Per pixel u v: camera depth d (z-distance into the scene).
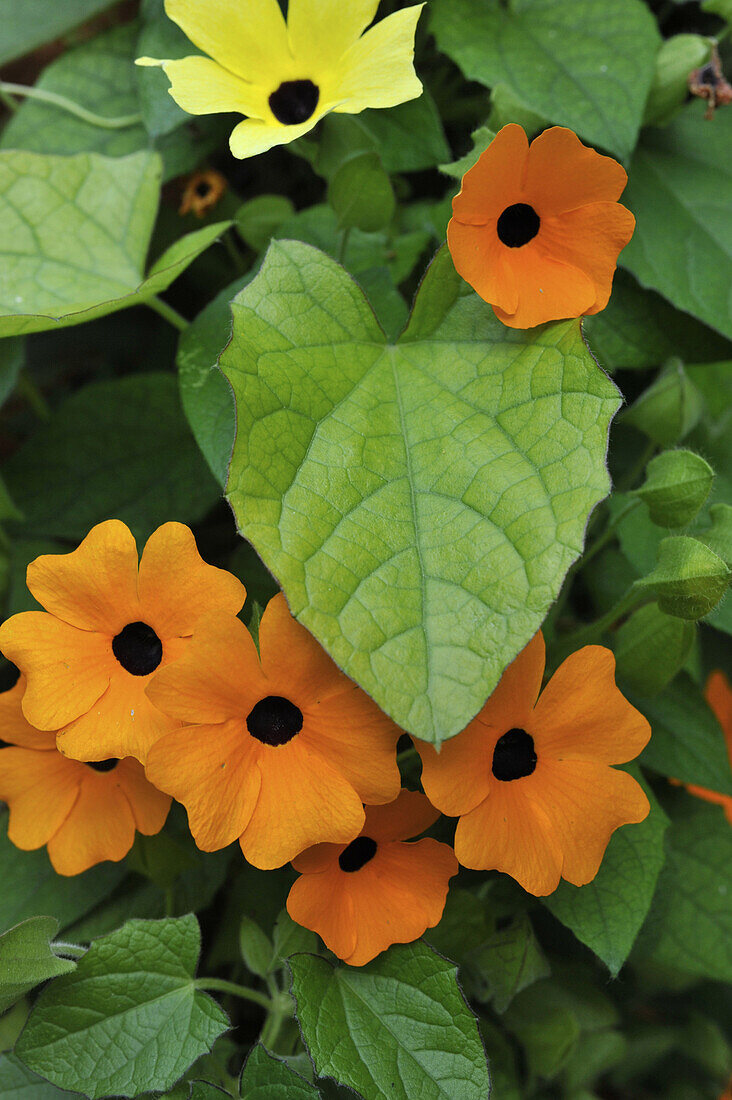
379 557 0.39
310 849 0.40
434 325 0.41
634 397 0.49
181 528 0.40
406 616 0.38
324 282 0.41
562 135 0.39
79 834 0.42
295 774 0.40
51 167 0.46
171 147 0.47
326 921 0.40
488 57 0.45
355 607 0.38
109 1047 0.41
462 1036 0.40
